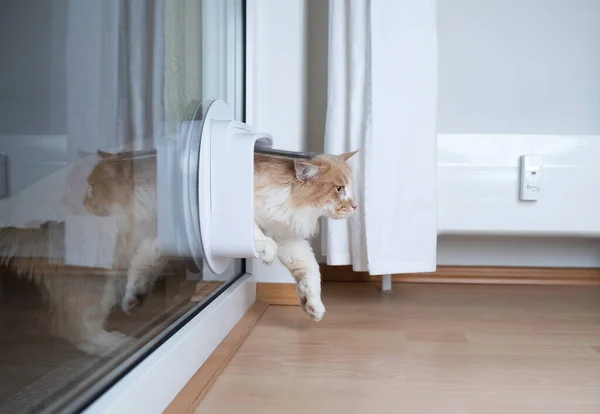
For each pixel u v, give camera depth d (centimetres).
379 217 171
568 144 196
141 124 91
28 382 58
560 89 230
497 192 199
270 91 178
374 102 169
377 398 98
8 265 55
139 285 90
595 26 228
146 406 78
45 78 60
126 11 84
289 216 128
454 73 230
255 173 126
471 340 137
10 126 54
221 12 149
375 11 169
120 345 82
